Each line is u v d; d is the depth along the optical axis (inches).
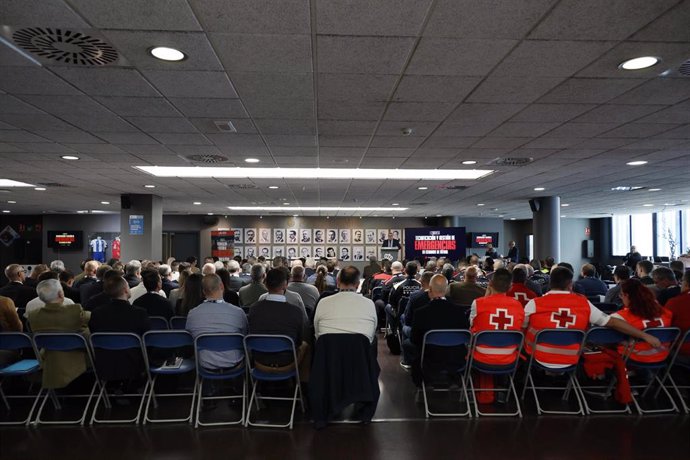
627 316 161.8
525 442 139.5
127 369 156.3
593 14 104.3
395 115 184.1
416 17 105.7
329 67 135.0
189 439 142.5
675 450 133.8
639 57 128.1
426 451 133.6
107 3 99.7
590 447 135.8
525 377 171.6
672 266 267.4
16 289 231.1
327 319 152.2
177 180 358.0
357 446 137.1
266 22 108.0
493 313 162.2
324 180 360.8
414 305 198.2
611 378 176.7
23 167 298.8
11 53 125.0
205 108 174.1
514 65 133.9
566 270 163.3
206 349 152.7
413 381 186.7
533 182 375.6
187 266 306.0
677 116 186.1
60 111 177.2
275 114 182.7
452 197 483.8
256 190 423.8
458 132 211.5
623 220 848.9
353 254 771.4
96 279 279.7
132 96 160.4
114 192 436.5
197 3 99.7
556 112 180.5
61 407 171.0
